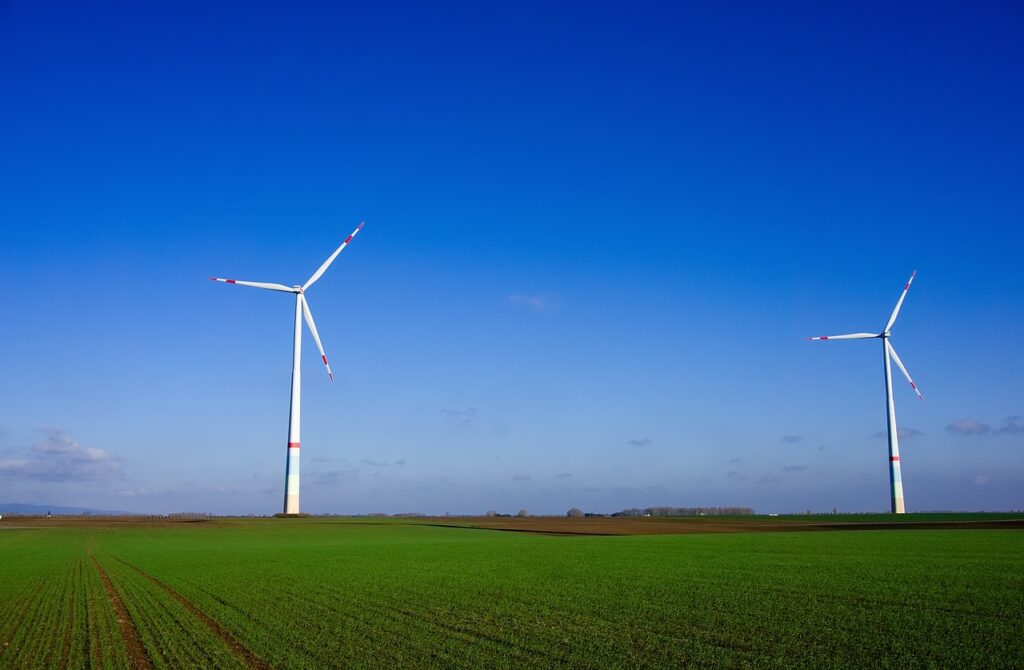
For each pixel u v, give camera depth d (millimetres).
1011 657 16250
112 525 92875
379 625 20719
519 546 53031
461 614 22484
